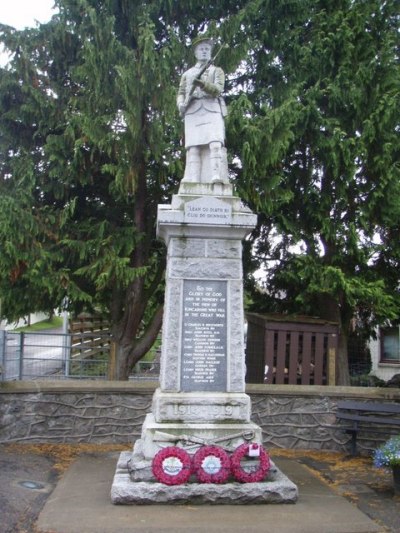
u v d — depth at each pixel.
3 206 9.44
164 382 6.76
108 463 8.14
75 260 10.62
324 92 11.45
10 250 9.47
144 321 15.72
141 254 11.40
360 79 11.17
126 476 6.36
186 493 5.99
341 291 11.18
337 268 10.68
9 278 10.09
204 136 7.39
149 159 11.15
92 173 10.91
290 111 10.21
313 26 12.05
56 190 10.80
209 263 7.01
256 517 5.63
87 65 10.01
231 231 7.02
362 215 11.25
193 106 7.51
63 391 9.55
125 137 10.10
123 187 10.37
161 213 6.87
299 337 10.79
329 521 5.57
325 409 9.77
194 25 11.56
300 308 12.97
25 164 10.51
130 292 11.48
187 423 6.57
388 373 19.23
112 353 11.90
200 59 7.66
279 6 11.16
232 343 6.90
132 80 9.91
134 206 11.54
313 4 11.87
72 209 10.12
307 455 9.20
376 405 9.00
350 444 9.49
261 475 6.24
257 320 11.58
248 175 10.42
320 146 11.09
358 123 11.47
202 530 5.23
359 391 9.86
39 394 9.52
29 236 9.85
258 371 11.31
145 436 6.46
